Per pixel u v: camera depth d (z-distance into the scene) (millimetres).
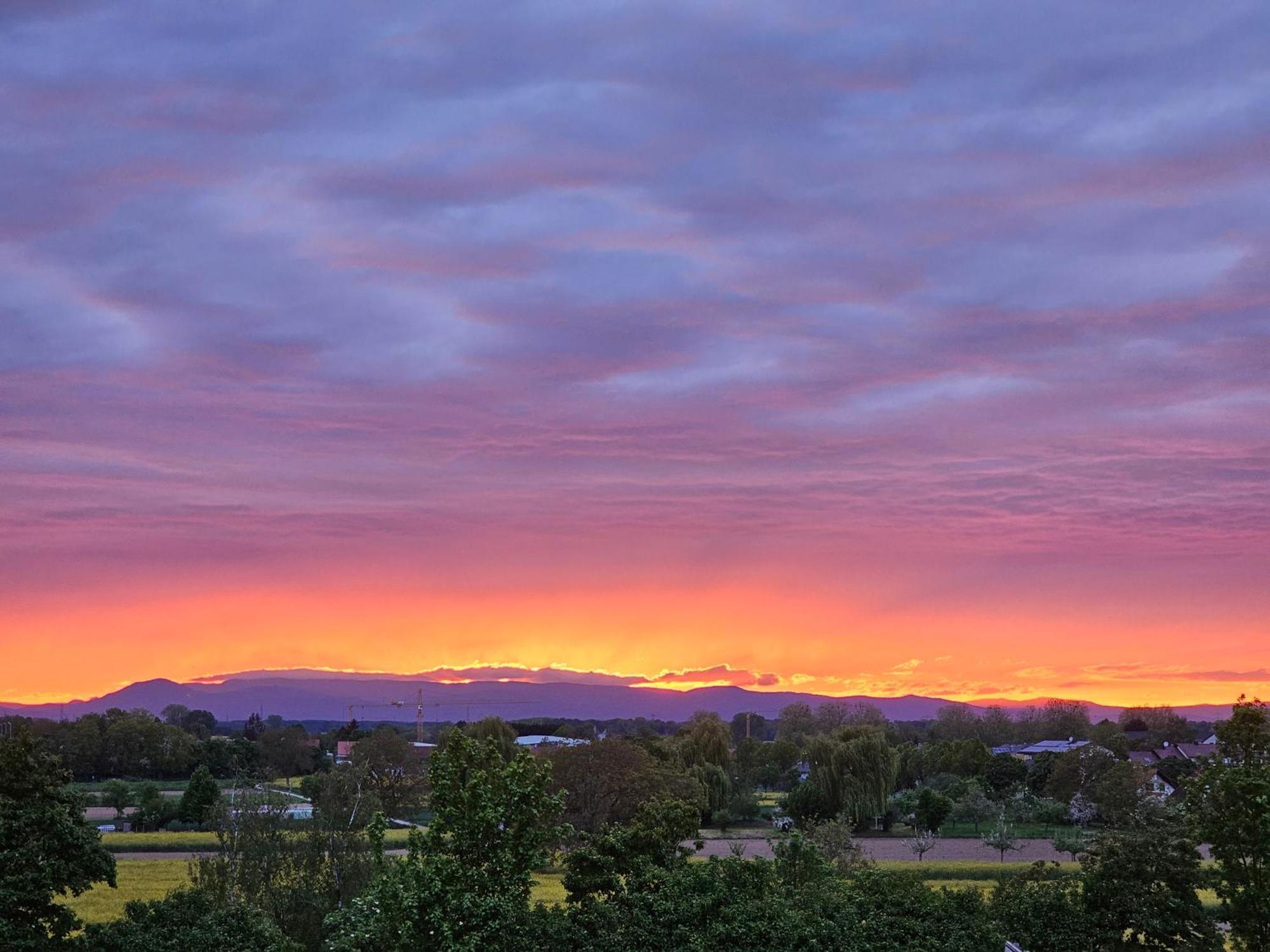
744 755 186000
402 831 108688
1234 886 42625
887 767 129875
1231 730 46094
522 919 41562
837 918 43312
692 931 42406
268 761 184125
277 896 49312
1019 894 46375
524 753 43594
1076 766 136250
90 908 65688
